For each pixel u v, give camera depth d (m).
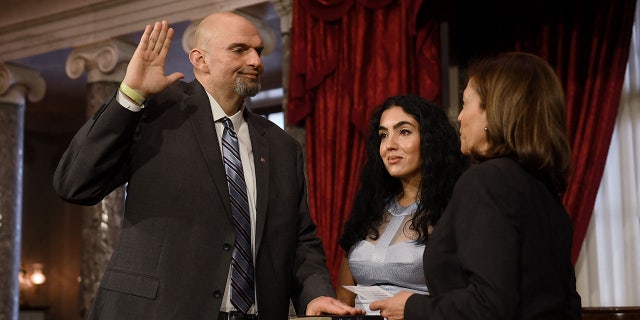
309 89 6.11
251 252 2.76
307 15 6.20
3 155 8.78
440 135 3.24
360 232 3.32
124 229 2.68
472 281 1.80
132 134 2.63
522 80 1.95
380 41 5.88
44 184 12.22
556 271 1.87
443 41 5.98
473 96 2.04
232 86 2.84
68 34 8.12
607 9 5.35
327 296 2.83
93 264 7.74
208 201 2.69
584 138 5.30
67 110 11.25
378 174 3.35
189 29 7.20
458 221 1.87
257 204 2.81
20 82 8.88
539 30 5.58
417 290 3.09
